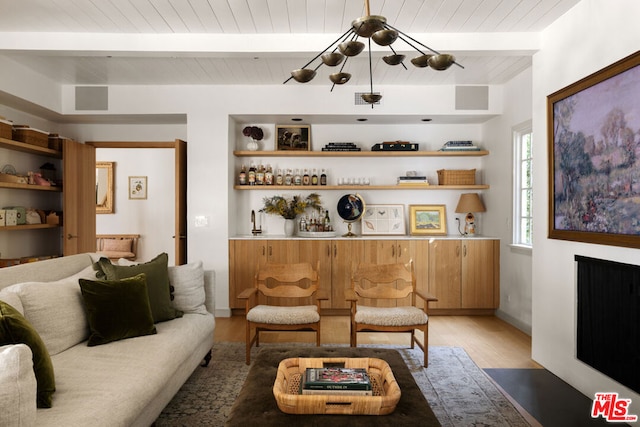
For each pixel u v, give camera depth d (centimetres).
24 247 473
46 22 310
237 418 165
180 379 260
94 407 168
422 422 161
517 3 282
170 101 482
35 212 464
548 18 305
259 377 204
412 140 545
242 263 488
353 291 348
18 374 135
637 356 233
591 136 268
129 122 527
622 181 240
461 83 475
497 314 495
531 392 284
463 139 545
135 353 227
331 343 388
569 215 293
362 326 326
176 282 316
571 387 293
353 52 215
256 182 520
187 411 254
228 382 297
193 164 484
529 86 416
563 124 299
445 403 267
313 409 168
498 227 492
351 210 530
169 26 317
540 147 332
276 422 161
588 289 277
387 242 490
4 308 173
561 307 306
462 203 515
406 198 547
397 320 323
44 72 432
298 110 482
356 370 199
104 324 241
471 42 330
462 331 431
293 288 365
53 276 270
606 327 259
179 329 274
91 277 276
